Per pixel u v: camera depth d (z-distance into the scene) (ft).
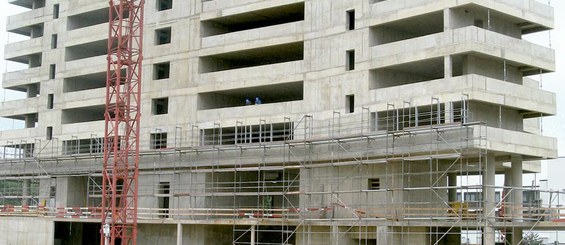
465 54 165.48
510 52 170.60
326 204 179.42
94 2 250.57
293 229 193.06
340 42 185.57
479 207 159.94
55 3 265.75
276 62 222.89
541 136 170.71
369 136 170.19
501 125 175.01
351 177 172.96
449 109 161.89
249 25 224.74
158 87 223.71
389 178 168.86
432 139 160.86
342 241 170.09
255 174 213.46
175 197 209.67
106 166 190.39
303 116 190.19
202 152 206.59
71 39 255.09
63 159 239.91
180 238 191.31
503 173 229.45
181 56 219.82
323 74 188.03
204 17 216.33
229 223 182.09
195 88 214.69
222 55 215.31
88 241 244.01
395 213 164.35
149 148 222.48
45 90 261.65
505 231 167.22
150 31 228.22
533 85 214.90
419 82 179.93
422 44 169.37
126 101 208.74
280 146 190.19
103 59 243.60
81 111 259.60
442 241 176.65
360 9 182.50
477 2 164.14
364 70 179.22
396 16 174.91
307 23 193.47
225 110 206.90
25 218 215.31
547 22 184.24
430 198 172.14
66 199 238.27
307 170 184.55
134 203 188.03
